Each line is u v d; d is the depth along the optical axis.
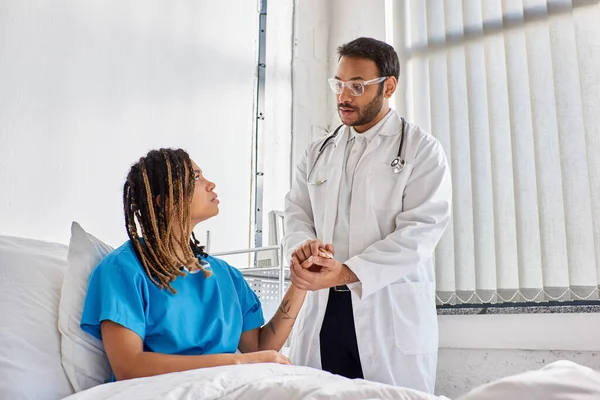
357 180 1.71
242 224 2.87
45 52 2.40
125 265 1.16
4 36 2.31
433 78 2.54
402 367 1.56
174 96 2.75
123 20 2.64
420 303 1.61
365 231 1.65
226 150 2.88
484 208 2.28
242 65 3.02
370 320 1.57
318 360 1.64
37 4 2.41
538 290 2.09
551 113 2.13
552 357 2.04
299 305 1.45
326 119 3.27
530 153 2.17
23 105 2.31
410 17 2.71
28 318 1.16
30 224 2.26
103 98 2.53
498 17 2.34
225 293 1.34
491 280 2.22
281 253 1.97
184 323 1.18
